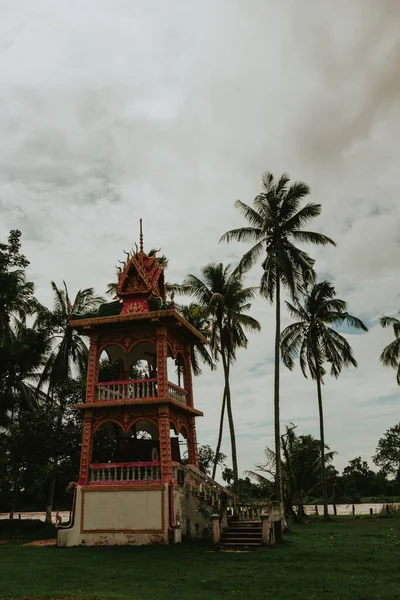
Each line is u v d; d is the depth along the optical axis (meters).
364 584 13.82
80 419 38.94
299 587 13.55
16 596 12.43
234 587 13.67
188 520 25.02
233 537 23.19
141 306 27.23
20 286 38.47
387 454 59.66
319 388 49.31
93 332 27.89
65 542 24.33
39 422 37.50
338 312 47.31
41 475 43.09
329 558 18.80
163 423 25.30
